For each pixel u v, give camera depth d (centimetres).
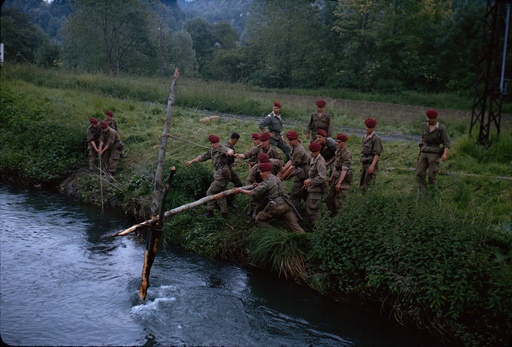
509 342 673
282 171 1021
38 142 1602
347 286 846
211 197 883
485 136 1299
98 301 798
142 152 1509
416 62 4181
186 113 2041
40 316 743
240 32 12975
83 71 3828
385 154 1323
